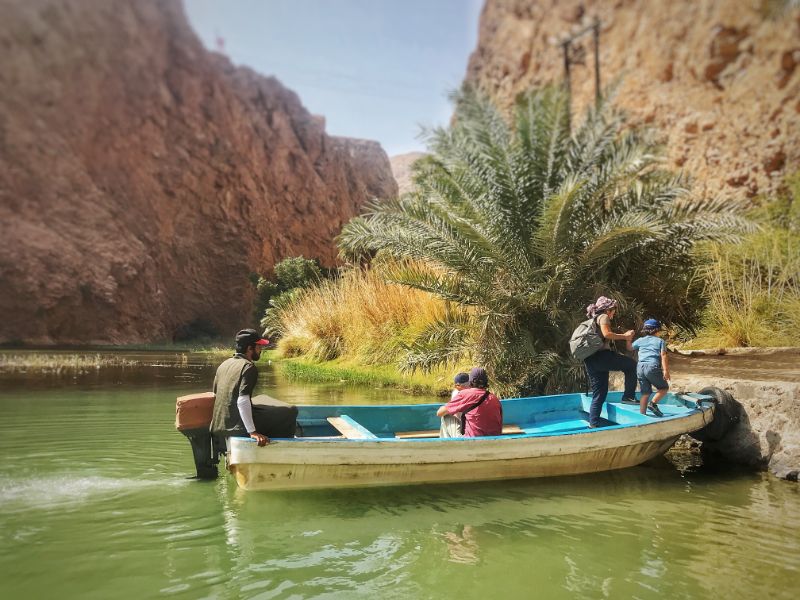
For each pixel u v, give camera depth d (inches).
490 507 221.9
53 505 211.8
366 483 232.5
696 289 553.6
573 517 211.9
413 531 196.7
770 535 195.8
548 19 1876.2
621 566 171.0
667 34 1273.4
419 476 238.4
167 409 414.6
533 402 323.6
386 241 442.3
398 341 612.4
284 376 670.5
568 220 397.7
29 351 1333.7
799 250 582.2
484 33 2269.9
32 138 2098.9
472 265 419.2
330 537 189.8
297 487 226.5
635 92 1323.8
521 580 161.8
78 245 2078.0
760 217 725.3
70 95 2231.8
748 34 1083.9
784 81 995.9
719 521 208.8
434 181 458.6
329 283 866.1
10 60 2118.6
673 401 316.8
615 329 434.9
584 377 391.2
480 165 454.6
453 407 265.0
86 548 176.1
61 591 149.8
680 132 1135.0
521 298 405.4
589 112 484.4
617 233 385.1
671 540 190.5
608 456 265.7
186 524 197.0
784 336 524.1
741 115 1035.9
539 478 256.7
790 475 262.4
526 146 457.7
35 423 356.8
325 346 761.6
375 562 171.8
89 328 1999.3
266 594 151.2
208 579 158.4
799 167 900.0
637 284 477.7
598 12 1589.6
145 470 256.5
